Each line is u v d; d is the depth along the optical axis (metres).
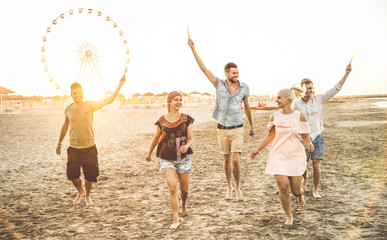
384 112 27.41
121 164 8.25
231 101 4.97
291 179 3.87
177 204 4.00
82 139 4.81
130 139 13.70
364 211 4.28
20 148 11.59
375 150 9.09
